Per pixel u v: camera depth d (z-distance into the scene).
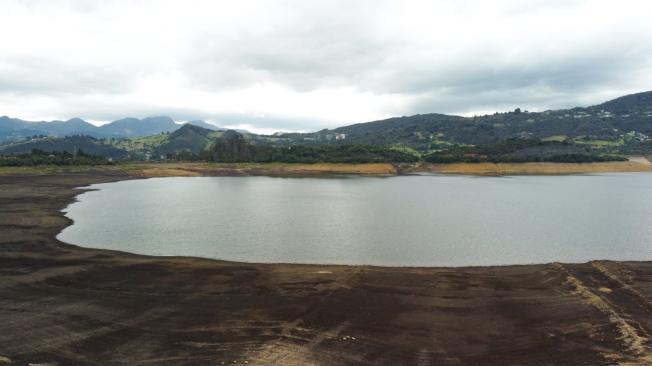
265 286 24.06
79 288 23.70
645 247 35.38
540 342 17.67
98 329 18.59
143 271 26.89
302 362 15.87
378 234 39.88
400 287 24.16
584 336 18.11
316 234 39.56
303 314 20.20
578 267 27.80
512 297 22.75
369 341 17.67
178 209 54.88
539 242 37.00
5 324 19.00
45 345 17.12
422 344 17.50
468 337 18.19
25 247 32.81
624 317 19.75
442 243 36.38
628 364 15.72
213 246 34.47
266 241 36.44
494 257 31.97
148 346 17.08
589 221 47.81
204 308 20.92
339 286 24.02
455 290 23.78
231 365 15.61
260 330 18.52
